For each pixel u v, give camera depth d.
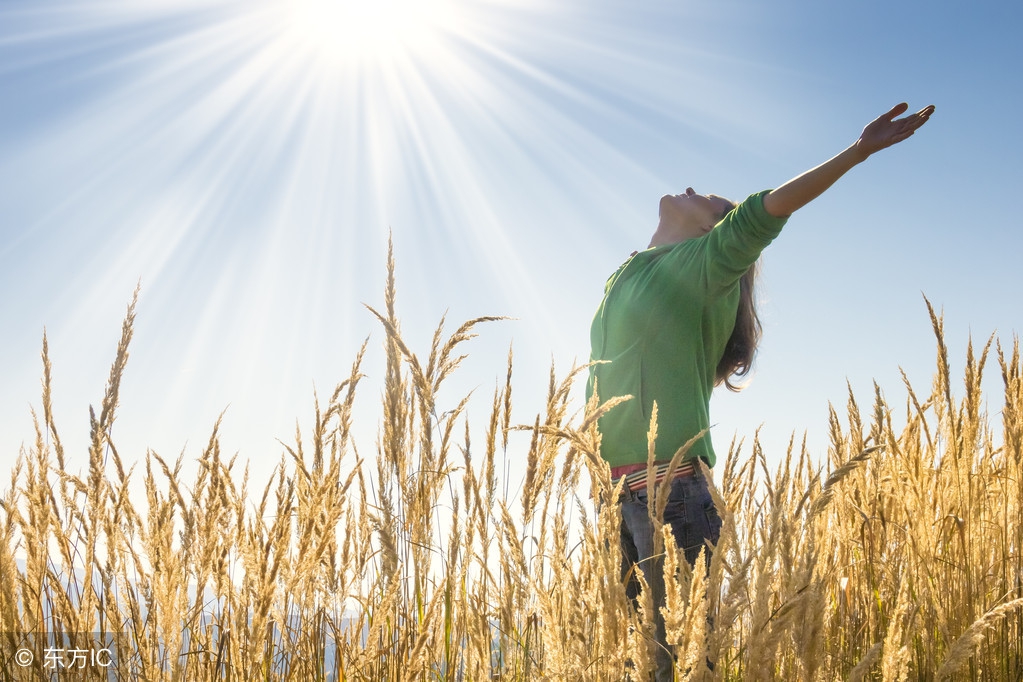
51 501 2.33
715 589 1.76
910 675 2.38
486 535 2.33
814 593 1.71
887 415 2.91
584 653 1.90
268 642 2.23
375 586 2.29
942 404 3.01
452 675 2.26
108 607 2.27
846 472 1.70
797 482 2.74
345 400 2.49
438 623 2.20
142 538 2.29
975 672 2.38
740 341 3.07
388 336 2.41
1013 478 2.93
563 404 2.37
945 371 2.89
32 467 2.39
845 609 2.77
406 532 2.33
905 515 2.86
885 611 2.69
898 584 2.61
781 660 1.91
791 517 1.83
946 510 2.86
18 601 2.29
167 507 2.26
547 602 2.02
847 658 2.40
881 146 2.24
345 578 2.33
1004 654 2.46
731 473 2.85
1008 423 3.01
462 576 2.33
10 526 2.28
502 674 2.23
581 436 1.94
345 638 2.24
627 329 2.69
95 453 2.33
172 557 2.18
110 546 2.31
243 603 2.24
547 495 2.33
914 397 2.95
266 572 2.14
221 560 2.31
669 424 2.52
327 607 2.30
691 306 2.64
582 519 1.89
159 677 2.14
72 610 2.29
